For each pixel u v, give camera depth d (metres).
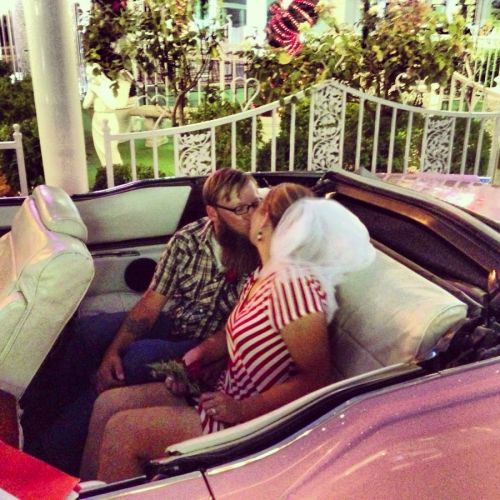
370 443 1.30
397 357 1.64
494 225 2.02
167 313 2.68
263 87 4.88
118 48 4.81
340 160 4.60
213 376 2.17
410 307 1.68
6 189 5.01
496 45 7.46
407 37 4.89
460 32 4.96
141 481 1.26
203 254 2.39
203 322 2.43
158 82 6.00
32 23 3.41
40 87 3.54
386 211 2.15
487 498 1.34
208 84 5.42
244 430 1.37
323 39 4.88
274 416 1.38
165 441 1.81
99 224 2.79
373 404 1.36
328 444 1.29
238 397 1.89
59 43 3.43
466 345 1.48
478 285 1.75
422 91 5.36
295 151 4.88
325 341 1.78
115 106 6.01
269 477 1.25
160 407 1.88
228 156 4.85
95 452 1.93
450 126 4.84
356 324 1.81
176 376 2.02
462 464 1.32
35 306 1.75
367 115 4.98
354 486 1.25
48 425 2.20
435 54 4.91
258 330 1.81
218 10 5.25
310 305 1.75
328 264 1.83
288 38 4.88
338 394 1.38
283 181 2.79
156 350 2.34
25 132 5.02
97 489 1.24
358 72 4.93
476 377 1.43
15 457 1.31
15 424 1.71
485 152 5.51
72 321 2.49
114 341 2.41
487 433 1.35
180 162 4.13
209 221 2.43
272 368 1.82
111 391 2.04
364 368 1.74
